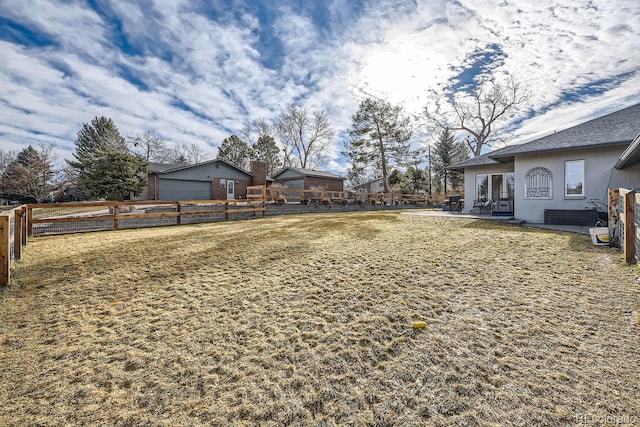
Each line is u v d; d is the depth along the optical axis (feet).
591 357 7.04
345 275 13.33
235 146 123.85
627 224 13.83
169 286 12.57
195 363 7.38
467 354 7.34
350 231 25.99
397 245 19.16
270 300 10.97
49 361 7.58
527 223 29.81
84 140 118.93
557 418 5.37
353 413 5.72
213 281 13.10
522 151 30.17
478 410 5.64
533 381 6.31
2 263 12.36
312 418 5.64
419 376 6.63
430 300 10.50
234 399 6.15
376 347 7.79
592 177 27.76
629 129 26.32
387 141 93.25
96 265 15.49
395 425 5.40
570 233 22.53
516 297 10.55
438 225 28.53
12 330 9.14
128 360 7.55
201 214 37.40
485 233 22.81
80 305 10.84
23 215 20.72
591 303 9.87
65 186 74.74
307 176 87.86
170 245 20.48
